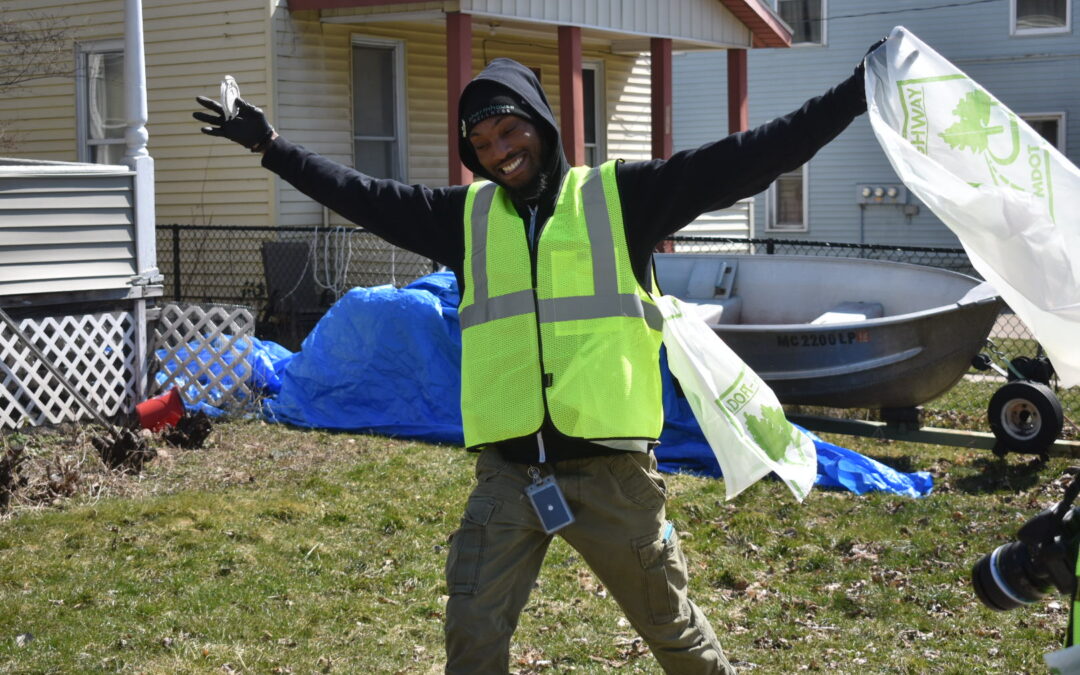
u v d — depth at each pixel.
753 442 3.39
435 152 15.86
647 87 20.02
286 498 7.18
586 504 3.25
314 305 13.48
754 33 18.09
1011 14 23.73
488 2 13.40
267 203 13.88
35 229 8.86
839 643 5.09
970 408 11.00
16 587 5.58
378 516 6.92
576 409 3.16
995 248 2.96
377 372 9.58
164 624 5.14
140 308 9.62
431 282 9.99
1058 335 2.95
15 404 8.82
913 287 10.80
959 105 3.05
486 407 3.24
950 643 5.08
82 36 15.02
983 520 6.91
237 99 3.54
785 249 25.80
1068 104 23.58
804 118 3.04
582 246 3.24
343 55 14.47
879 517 7.00
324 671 4.73
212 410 9.74
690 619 3.42
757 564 6.21
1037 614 5.41
